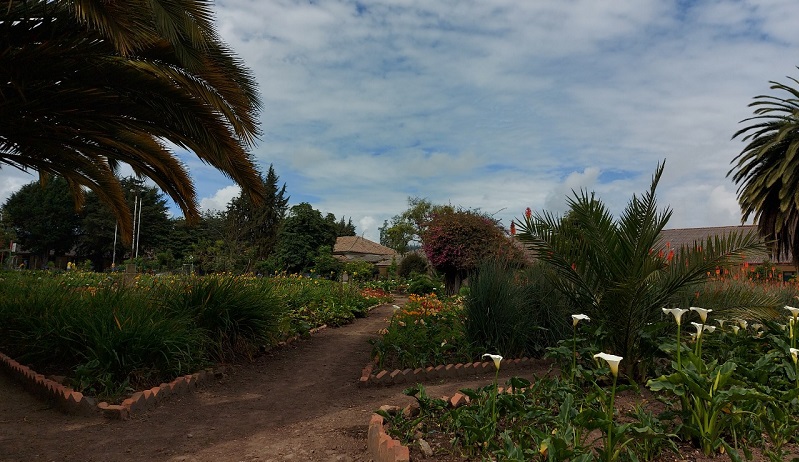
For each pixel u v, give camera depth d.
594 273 5.05
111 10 4.41
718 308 5.45
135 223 52.97
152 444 3.86
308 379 6.25
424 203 53.91
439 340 6.95
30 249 56.22
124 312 5.77
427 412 3.65
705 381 3.09
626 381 4.70
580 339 4.59
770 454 2.69
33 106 5.87
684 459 2.92
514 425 3.36
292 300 11.32
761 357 4.16
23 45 5.45
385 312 15.64
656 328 4.38
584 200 4.91
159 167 8.36
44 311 6.30
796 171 18.03
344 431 4.09
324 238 41.22
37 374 5.30
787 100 18.88
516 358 6.74
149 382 5.28
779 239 19.22
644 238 4.55
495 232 17.11
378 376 5.91
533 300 7.04
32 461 3.49
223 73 6.29
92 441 3.91
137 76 5.75
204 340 6.37
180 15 4.93
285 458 3.49
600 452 2.62
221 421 4.50
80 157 8.23
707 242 4.85
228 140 6.60
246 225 47.78
